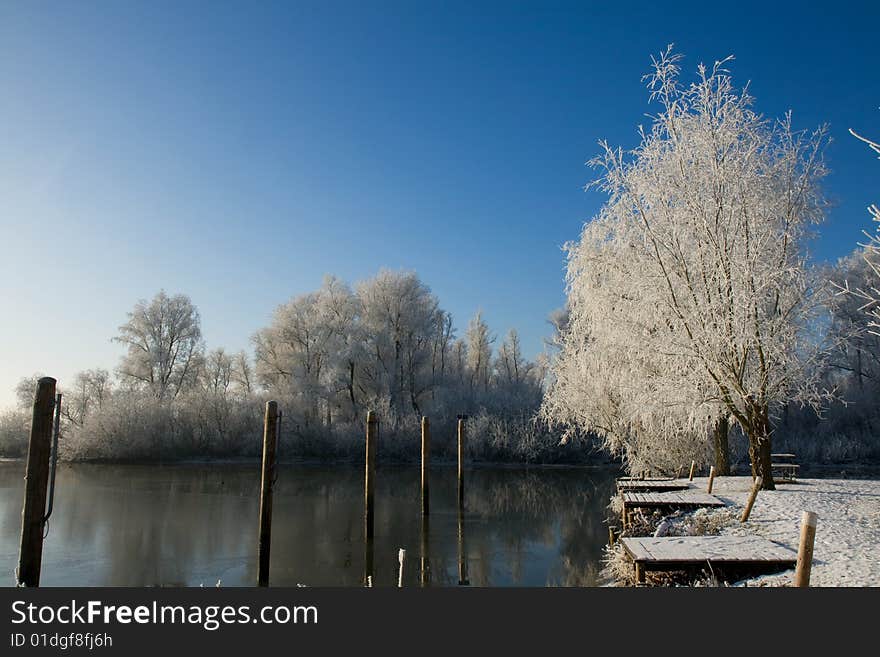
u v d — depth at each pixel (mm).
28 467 11391
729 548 11039
